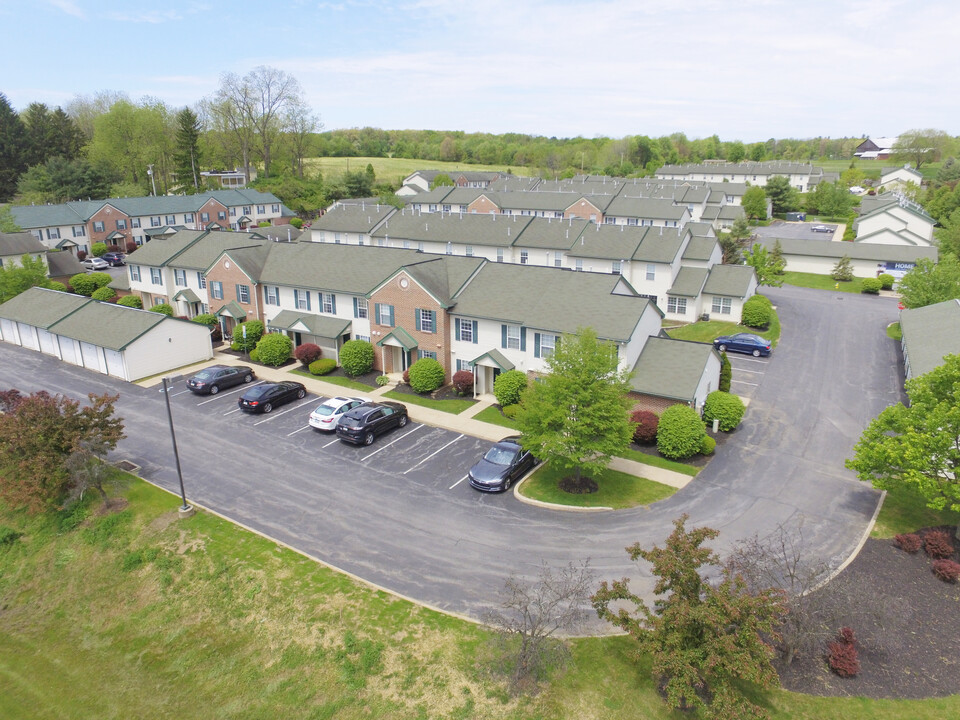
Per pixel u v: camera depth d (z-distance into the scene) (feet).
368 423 102.06
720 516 82.48
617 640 61.41
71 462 82.89
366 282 137.39
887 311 185.47
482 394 123.85
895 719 53.16
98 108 449.06
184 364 141.38
